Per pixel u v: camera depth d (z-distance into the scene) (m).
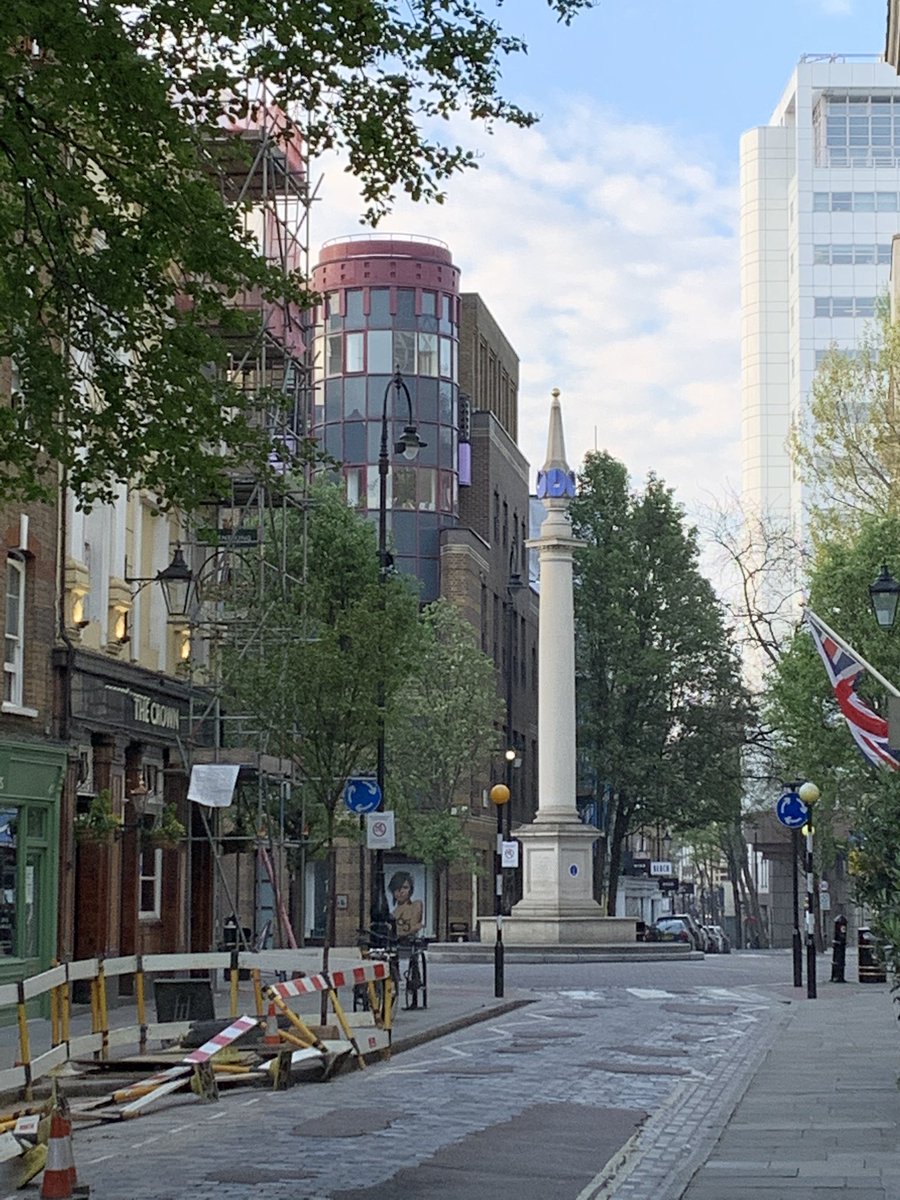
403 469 79.94
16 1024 28.45
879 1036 26.12
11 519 29.25
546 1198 12.54
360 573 49.78
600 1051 24.64
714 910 135.62
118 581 34.44
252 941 40.66
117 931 33.88
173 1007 23.55
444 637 69.12
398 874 74.94
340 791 35.69
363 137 15.37
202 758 38.19
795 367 159.75
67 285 16.28
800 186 158.75
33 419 16.84
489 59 15.22
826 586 51.62
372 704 35.03
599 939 57.00
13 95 14.92
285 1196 12.48
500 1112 17.73
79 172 16.16
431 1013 29.97
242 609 40.09
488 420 86.75
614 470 83.00
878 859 17.03
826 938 84.50
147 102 14.74
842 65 159.38
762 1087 19.38
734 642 81.31
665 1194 12.16
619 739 79.88
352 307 80.81
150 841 35.19
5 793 28.94
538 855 58.03
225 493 17.52
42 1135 14.23
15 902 29.45
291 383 39.22
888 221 158.00
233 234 16.19
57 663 31.28
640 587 81.19
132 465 17.03
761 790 101.19
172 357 16.42
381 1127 16.47
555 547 59.41
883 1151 14.26
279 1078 19.81
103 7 14.35
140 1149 15.05
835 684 30.34
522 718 94.00
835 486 55.59
